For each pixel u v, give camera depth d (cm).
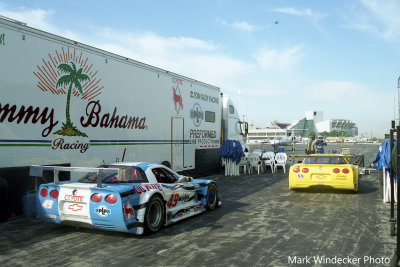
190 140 1210
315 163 989
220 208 768
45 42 673
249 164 1595
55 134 693
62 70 708
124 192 500
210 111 1373
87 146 768
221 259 428
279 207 775
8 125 607
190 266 404
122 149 872
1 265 410
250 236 534
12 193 628
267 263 412
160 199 567
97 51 800
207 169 1380
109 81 834
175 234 550
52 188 538
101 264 412
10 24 611
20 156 627
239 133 1723
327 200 864
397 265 393
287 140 8338
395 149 493
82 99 756
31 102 645
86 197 510
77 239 521
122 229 498
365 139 13475
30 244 495
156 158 1009
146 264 412
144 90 958
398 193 396
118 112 860
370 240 507
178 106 1127
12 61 613
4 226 595
